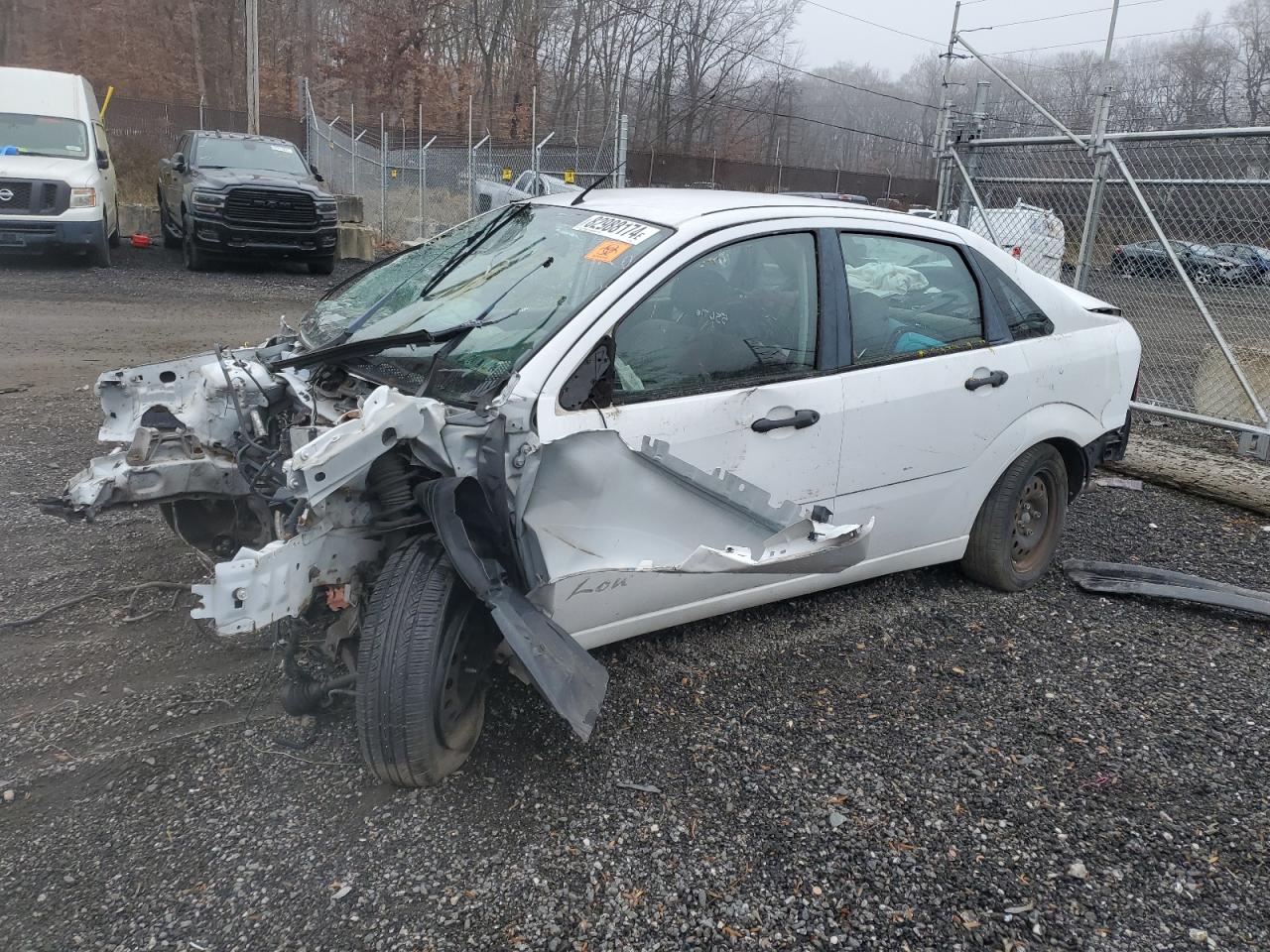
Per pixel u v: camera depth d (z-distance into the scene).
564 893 2.73
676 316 3.55
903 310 4.25
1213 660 4.37
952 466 4.36
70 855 2.78
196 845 2.83
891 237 4.29
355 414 3.09
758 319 3.76
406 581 2.90
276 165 15.91
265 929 2.55
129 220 18.20
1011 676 4.10
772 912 2.71
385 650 2.85
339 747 3.31
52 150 13.51
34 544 4.75
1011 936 2.68
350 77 41.72
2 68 14.17
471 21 44.66
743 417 3.60
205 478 3.67
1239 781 3.45
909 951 2.61
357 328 3.86
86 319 10.61
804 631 4.38
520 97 44.97
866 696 3.87
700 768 3.33
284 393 3.73
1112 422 5.06
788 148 49.88
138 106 26.06
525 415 3.09
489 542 3.11
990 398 4.41
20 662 3.72
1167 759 3.56
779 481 3.74
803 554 3.50
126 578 4.43
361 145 24.03
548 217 4.15
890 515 4.21
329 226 15.35
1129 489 7.04
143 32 40.97
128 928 2.54
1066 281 8.95
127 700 3.51
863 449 3.99
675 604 3.64
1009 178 8.55
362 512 3.02
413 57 41.81
